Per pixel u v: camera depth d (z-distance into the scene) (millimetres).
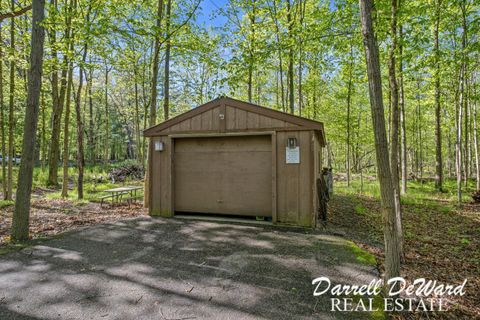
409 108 17547
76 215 6750
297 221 5492
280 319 2426
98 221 6090
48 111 17391
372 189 13164
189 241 4582
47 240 4586
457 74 10531
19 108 16438
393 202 2801
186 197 6469
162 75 16875
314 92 14586
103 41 8297
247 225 5629
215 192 6270
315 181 5527
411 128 18594
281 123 5605
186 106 20969
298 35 6094
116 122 30688
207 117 6125
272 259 3799
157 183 6574
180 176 6535
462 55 6367
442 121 16297
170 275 3297
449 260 4258
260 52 5891
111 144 32031
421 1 5938
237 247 4285
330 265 3596
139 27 7703
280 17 9969
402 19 4973
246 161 6082
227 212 6160
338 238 4777
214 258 3838
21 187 4609
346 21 6355
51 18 6848
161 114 20703
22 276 3230
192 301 2713
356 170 23000
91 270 3418
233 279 3197
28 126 4672
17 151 18031
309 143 5441
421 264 4074
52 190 11609
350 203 9500
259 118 5754
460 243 5121
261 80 14047
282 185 5605
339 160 25812
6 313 2480
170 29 7949
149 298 2764
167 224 5707
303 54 10906
